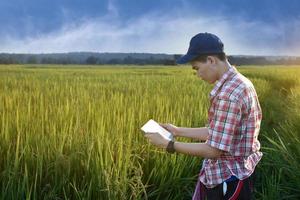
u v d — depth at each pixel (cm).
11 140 500
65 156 436
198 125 716
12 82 1544
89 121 594
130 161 448
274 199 500
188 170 520
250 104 303
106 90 1304
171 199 486
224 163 315
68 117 603
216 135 301
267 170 600
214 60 304
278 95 2005
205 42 301
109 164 432
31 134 499
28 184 408
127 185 431
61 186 417
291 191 546
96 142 477
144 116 650
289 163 583
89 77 2372
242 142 310
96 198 415
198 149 309
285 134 734
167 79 2161
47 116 587
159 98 868
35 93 977
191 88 1429
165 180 487
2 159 461
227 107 298
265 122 1077
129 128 555
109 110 650
